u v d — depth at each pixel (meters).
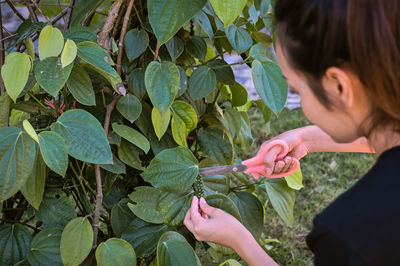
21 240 1.28
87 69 1.26
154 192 1.30
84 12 1.32
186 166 1.23
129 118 1.26
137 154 1.33
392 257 0.74
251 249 1.15
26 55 1.11
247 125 1.69
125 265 1.18
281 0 0.82
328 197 2.80
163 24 1.10
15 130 1.11
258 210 1.45
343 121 0.85
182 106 1.30
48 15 1.66
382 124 0.81
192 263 1.20
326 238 0.80
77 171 1.36
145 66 1.42
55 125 1.13
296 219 2.62
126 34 1.31
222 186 1.44
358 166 3.07
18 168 1.08
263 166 1.33
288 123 3.51
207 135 1.45
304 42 0.78
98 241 1.44
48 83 1.08
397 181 0.77
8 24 4.12
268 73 1.26
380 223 0.75
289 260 2.31
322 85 0.81
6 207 1.46
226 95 1.68
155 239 1.30
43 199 1.30
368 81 0.75
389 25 0.71
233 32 1.34
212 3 1.05
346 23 0.73
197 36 1.46
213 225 1.17
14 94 1.09
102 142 1.12
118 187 1.47
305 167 3.07
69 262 1.16
